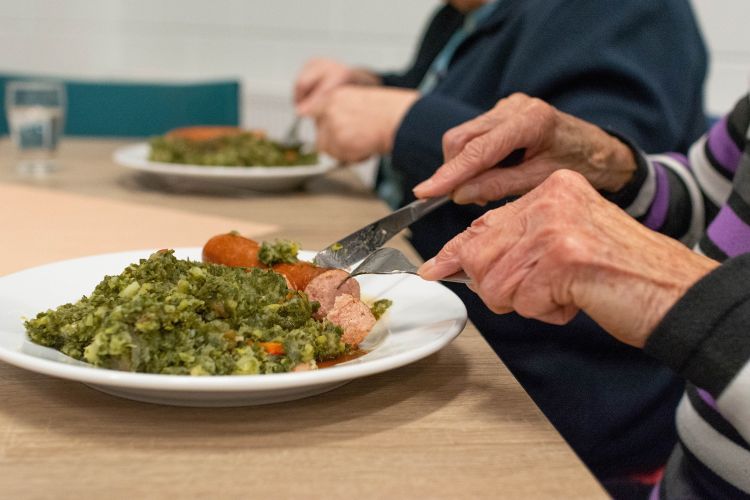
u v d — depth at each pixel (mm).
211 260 758
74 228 1101
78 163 1753
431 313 701
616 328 536
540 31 1374
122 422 535
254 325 599
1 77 2719
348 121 1517
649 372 1101
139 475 466
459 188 881
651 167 1062
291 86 3184
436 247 1318
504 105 916
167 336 551
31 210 1211
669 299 522
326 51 3199
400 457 501
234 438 519
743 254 531
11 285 688
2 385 589
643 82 1279
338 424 546
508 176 913
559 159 951
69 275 734
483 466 493
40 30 3150
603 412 1078
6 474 461
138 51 3207
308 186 1602
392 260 708
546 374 1104
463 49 1708
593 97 1289
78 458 484
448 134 880
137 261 781
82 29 3160
